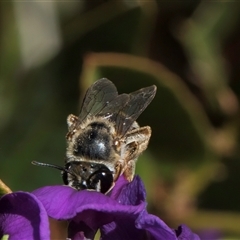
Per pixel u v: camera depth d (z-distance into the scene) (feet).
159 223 0.38
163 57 0.55
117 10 0.51
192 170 0.52
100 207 0.38
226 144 0.53
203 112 0.51
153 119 0.51
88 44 0.52
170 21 0.55
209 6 0.54
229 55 0.55
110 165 0.41
